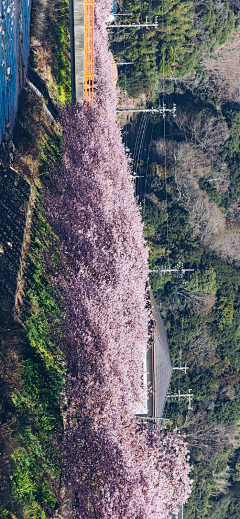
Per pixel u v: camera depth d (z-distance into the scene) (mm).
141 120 31422
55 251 14445
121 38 30109
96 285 14555
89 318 14023
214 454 31875
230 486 33469
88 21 16516
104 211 16016
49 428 12758
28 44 16125
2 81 12891
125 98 30781
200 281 30594
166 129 32219
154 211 29203
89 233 14914
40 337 13344
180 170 31156
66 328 13914
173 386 30109
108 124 18344
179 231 30422
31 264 13594
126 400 14516
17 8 14891
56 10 17938
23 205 13484
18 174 13641
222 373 32031
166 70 31047
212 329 31688
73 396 13422
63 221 14938
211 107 34250
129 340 15641
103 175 16562
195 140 32438
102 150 17031
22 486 11711
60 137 16453
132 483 13328
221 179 32688
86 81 17062
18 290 12883
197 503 31312
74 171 15938
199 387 30969
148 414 16922
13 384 12211
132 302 16344
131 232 17484
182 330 30266
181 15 31531
